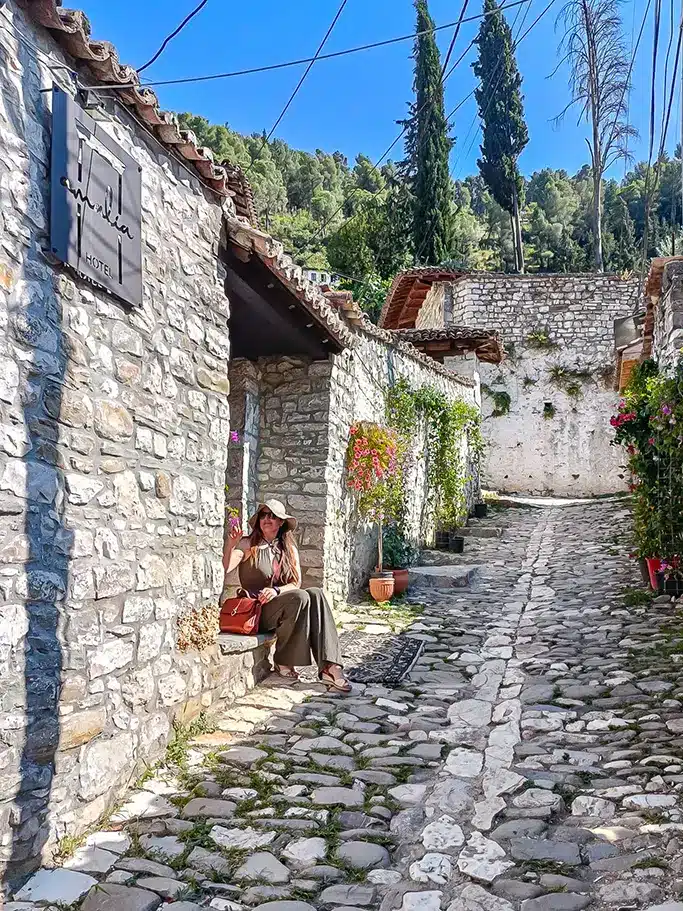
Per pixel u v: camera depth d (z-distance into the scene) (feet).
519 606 26.43
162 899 9.28
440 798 12.14
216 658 15.81
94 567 11.19
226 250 17.51
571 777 12.80
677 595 24.21
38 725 9.74
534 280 61.67
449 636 22.84
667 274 30.22
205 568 15.38
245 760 13.56
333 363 25.18
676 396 23.20
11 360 9.38
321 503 24.66
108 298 11.85
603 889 9.37
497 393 61.52
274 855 10.39
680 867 9.59
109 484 11.73
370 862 10.26
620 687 17.07
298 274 18.97
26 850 9.50
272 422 25.45
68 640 10.48
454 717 16.08
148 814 11.49
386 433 28.19
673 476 23.91
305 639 17.93
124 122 12.62
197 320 15.30
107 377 11.76
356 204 88.38
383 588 27.02
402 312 70.23
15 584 9.36
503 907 9.09
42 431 10.02
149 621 12.98
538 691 17.39
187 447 14.67
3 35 9.39
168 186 14.21
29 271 9.80
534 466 60.70
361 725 15.55
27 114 9.85
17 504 9.43
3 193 9.29
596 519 42.80
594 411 60.23
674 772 12.51
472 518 46.80
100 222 11.41
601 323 60.80
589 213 122.21
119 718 11.87
